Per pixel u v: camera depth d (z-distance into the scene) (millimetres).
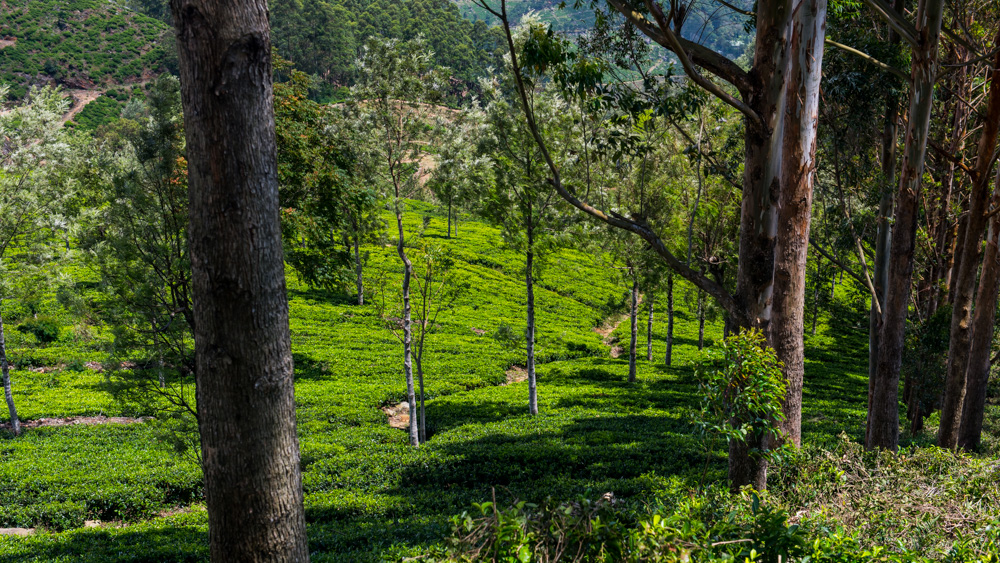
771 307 8266
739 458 8008
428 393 27609
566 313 48719
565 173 19828
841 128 13672
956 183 20562
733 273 23250
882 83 12375
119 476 16125
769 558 4344
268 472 3518
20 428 20484
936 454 8344
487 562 3846
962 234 19078
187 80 3270
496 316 44938
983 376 14781
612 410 24703
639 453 16812
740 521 5039
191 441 12828
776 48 7762
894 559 4305
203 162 3295
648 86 9773
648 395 27484
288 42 145625
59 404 23000
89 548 11742
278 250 3541
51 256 20844
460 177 20156
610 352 40781
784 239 8625
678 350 41406
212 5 3172
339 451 18531
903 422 23750
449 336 38812
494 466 16578
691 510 5516
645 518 4293
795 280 8602
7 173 19562
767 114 7875
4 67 123062
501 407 25375
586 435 19578
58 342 32094
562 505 4254
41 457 17672
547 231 21594
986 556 4480
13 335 30391
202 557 11195
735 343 6434
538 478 15789
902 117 16438
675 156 22203
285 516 3602
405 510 13609
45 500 14734
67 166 20062
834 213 15781
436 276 21109
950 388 14820
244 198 3324
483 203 21562
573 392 28109
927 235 19375
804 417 23797
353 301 44531
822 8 8070
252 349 3418
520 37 17453
